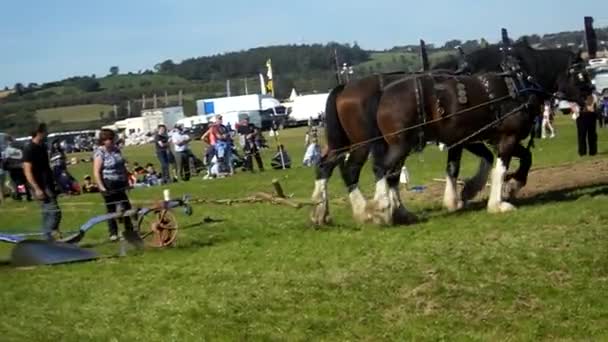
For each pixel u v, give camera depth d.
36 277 12.49
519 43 15.16
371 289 10.03
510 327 8.49
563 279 9.81
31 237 15.26
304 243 13.31
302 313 9.41
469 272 10.28
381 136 14.34
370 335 8.57
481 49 14.98
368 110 14.34
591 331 8.24
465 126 14.30
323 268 11.31
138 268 12.59
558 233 11.93
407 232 13.34
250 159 32.56
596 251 10.73
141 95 155.50
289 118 82.50
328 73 147.88
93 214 20.73
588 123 23.83
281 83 141.12
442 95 14.12
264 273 11.37
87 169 47.44
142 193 25.55
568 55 15.20
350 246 12.64
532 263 10.46
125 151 61.56
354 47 109.19
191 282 11.27
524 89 14.51
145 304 10.34
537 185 17.58
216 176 31.31
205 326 9.20
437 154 31.17
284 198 15.16
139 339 8.95
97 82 167.50
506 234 12.20
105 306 10.41
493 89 14.35
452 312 9.05
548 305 9.02
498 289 9.58
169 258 13.26
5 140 31.91
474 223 13.50
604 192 15.50
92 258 13.66
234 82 155.62
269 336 8.73
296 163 36.22
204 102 83.31
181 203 14.43
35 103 144.38
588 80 15.25
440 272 10.38
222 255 13.03
